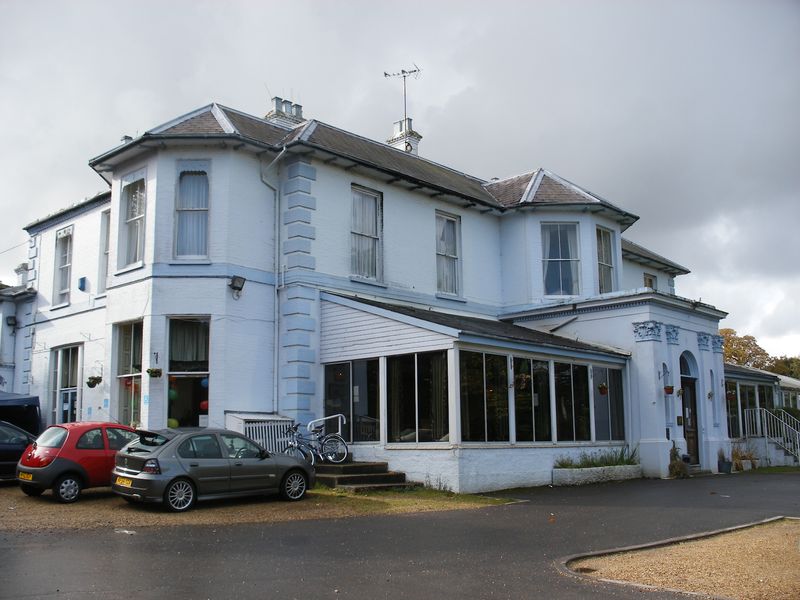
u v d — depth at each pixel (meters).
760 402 31.44
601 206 23.09
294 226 18.20
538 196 23.44
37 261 23.83
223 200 17.56
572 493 15.98
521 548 9.58
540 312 22.66
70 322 21.78
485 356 16.78
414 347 16.50
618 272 24.33
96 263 21.17
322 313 18.36
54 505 12.95
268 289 18.12
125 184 18.69
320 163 18.81
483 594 7.28
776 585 7.60
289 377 17.75
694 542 10.08
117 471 12.87
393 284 20.16
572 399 19.14
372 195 20.25
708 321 23.91
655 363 20.50
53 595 7.02
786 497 15.20
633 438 20.59
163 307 17.12
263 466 13.52
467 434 15.91
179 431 13.13
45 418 22.06
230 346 17.17
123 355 18.34
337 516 12.20
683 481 19.08
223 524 11.30
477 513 12.70
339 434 16.89
